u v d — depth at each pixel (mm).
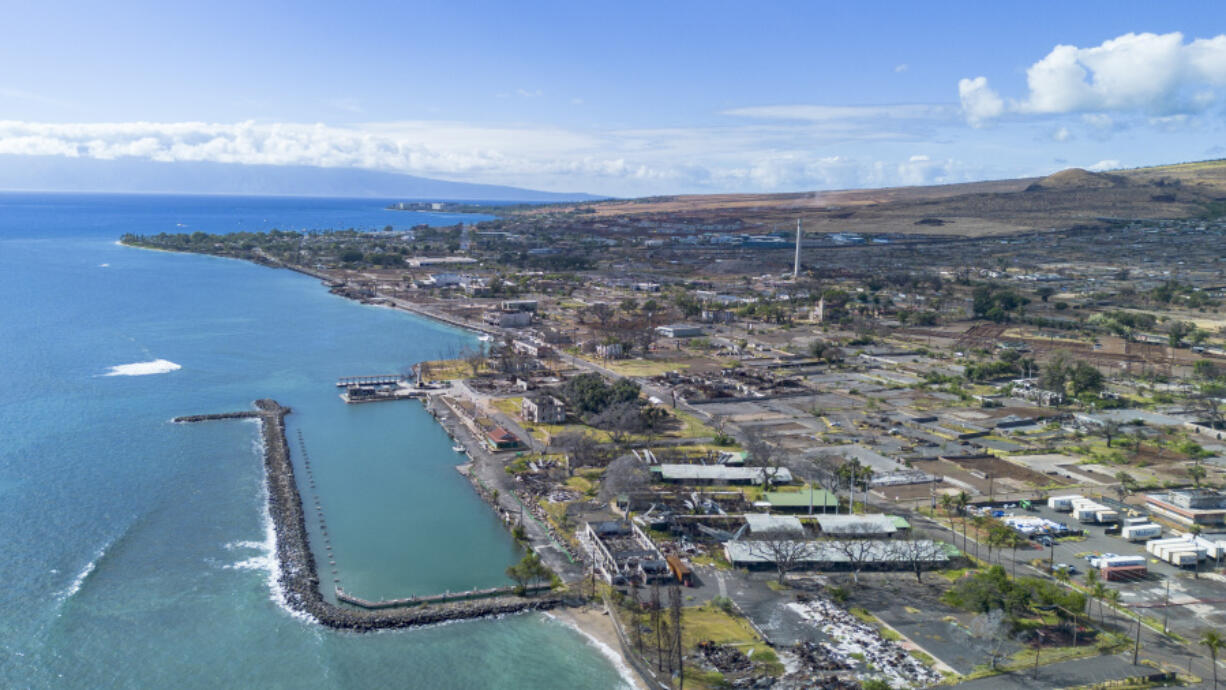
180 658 110625
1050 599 121562
